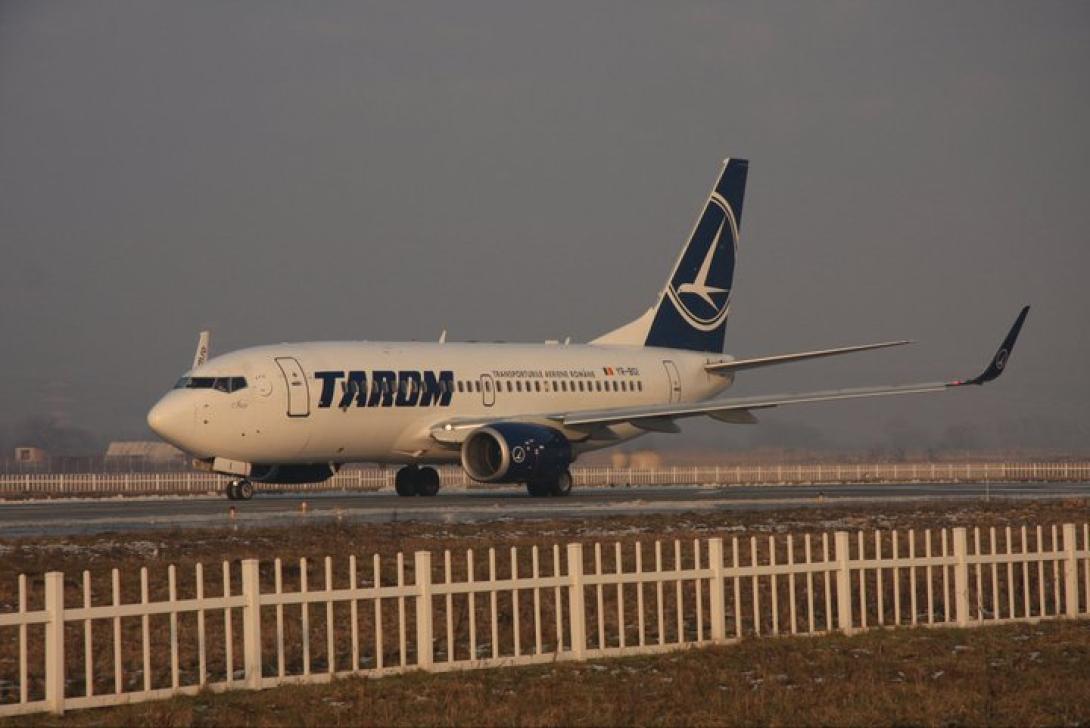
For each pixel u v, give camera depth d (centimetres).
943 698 5891
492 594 6788
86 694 6309
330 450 19825
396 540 12562
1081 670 6581
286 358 19362
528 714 5684
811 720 5594
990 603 9288
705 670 6612
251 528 13762
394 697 6019
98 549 11800
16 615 5684
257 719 5656
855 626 8294
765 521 14900
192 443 18738
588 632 8169
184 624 8438
